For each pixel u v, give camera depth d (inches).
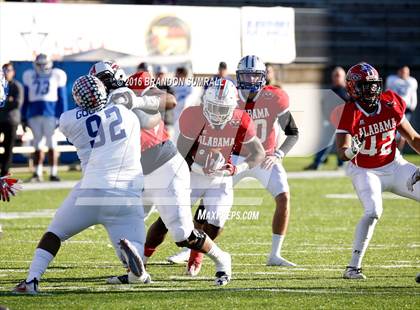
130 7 1390.3
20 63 1481.3
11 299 595.8
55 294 617.9
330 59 2176.4
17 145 1594.5
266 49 1465.3
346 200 1273.4
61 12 1364.4
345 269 722.8
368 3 2316.7
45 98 1411.2
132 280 639.1
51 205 1197.7
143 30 1395.2
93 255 816.3
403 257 810.2
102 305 579.5
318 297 608.7
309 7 2266.2
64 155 1654.8
